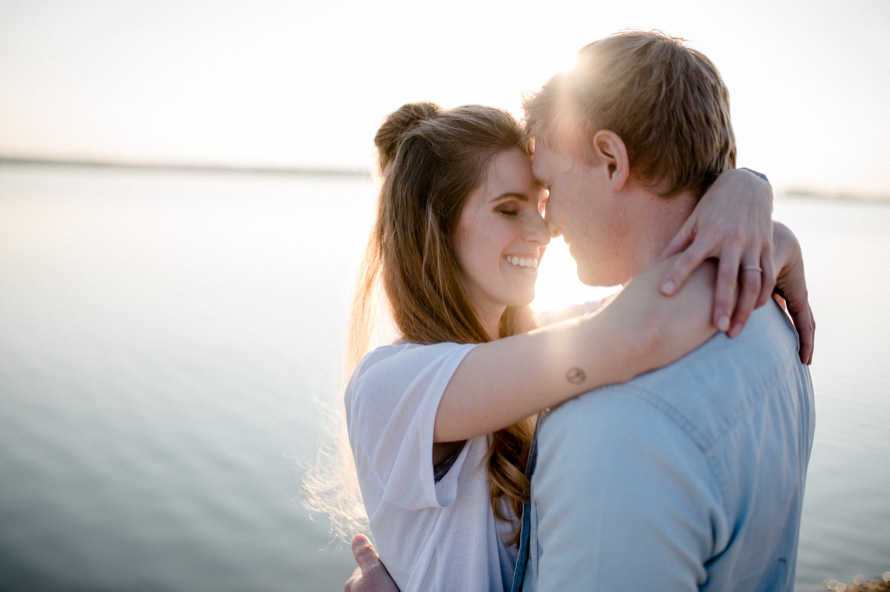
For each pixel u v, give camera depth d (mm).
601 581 912
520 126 1513
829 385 10914
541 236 1511
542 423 1103
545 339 1045
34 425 9297
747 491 959
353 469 2010
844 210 84500
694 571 903
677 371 962
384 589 1377
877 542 6551
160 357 12031
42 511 7258
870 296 19531
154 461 8250
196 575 6180
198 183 127688
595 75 1166
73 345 12883
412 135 1561
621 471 914
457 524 1293
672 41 1160
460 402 1100
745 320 984
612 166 1168
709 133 1114
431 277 1528
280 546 6652
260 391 10250
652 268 1043
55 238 31391
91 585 6070
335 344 12688
